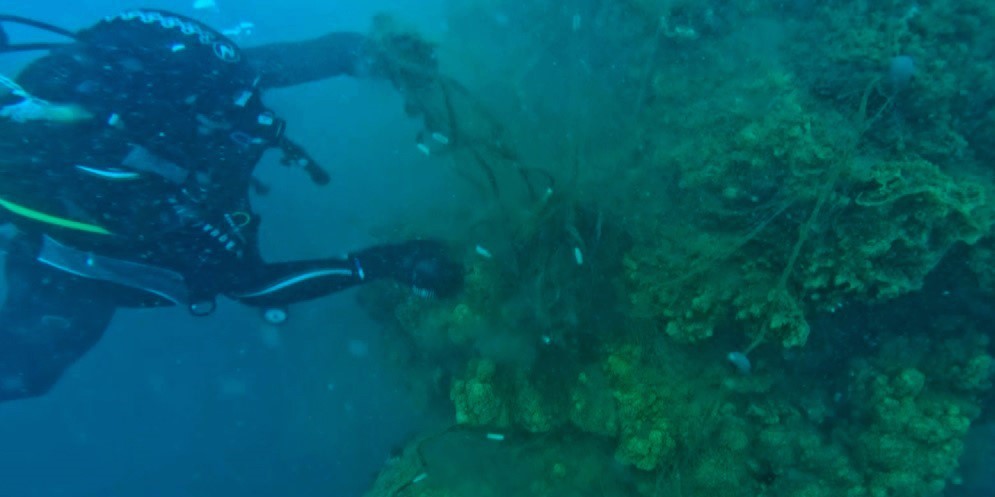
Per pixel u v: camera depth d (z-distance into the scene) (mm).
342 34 3789
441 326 3449
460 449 3066
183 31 2742
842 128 2426
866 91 2275
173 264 2936
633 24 3322
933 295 2604
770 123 2477
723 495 2535
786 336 2270
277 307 3342
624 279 2844
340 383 5207
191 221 2770
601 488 2779
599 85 3395
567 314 2887
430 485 2941
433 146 4129
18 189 2561
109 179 2537
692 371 2713
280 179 5230
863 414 2654
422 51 3512
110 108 2492
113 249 2850
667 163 2889
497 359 2984
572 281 2893
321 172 3316
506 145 3264
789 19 2984
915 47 2490
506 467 2945
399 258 3316
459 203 3752
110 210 2646
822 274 2305
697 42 3059
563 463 2873
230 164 2875
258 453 5367
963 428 2445
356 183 4980
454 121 3320
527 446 2949
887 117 2449
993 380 2625
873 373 2639
